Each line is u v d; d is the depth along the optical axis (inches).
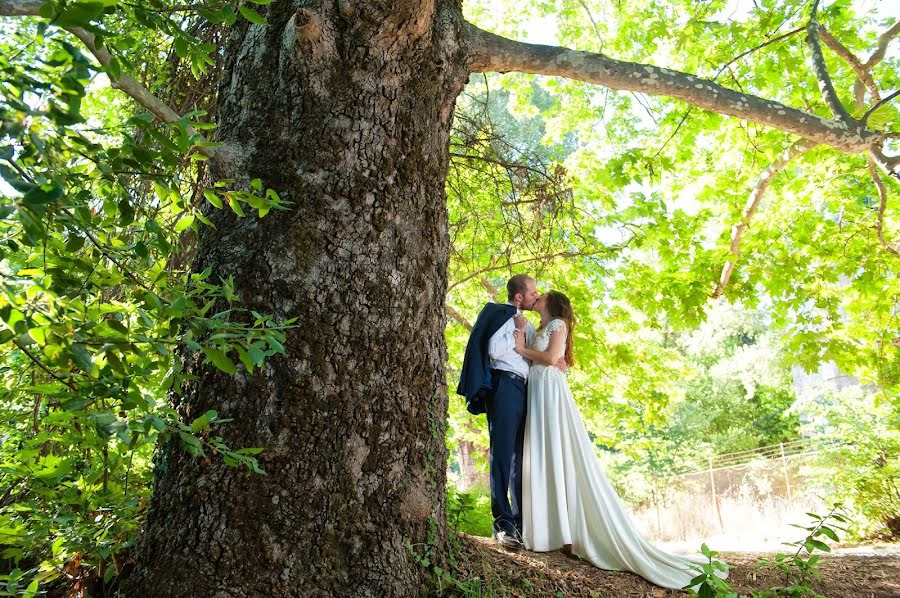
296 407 124.0
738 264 318.0
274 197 99.7
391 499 130.6
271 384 124.3
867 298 341.7
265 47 141.3
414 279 139.4
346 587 122.2
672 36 301.3
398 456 132.7
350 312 130.4
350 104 136.3
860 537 328.5
